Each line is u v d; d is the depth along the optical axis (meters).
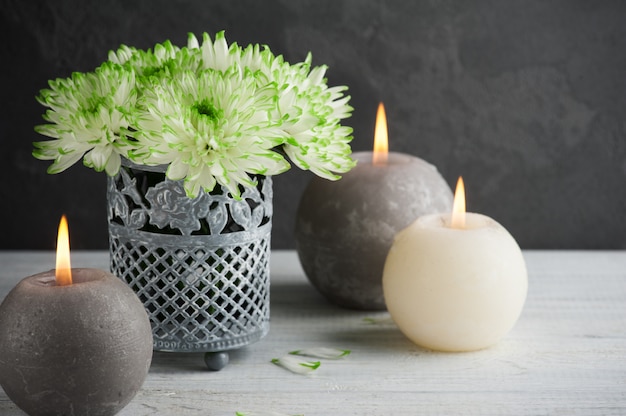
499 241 1.05
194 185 0.92
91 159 0.96
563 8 1.49
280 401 0.95
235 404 0.94
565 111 1.52
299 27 1.48
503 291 1.03
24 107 1.49
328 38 1.48
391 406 0.94
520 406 0.94
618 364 1.04
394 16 1.48
